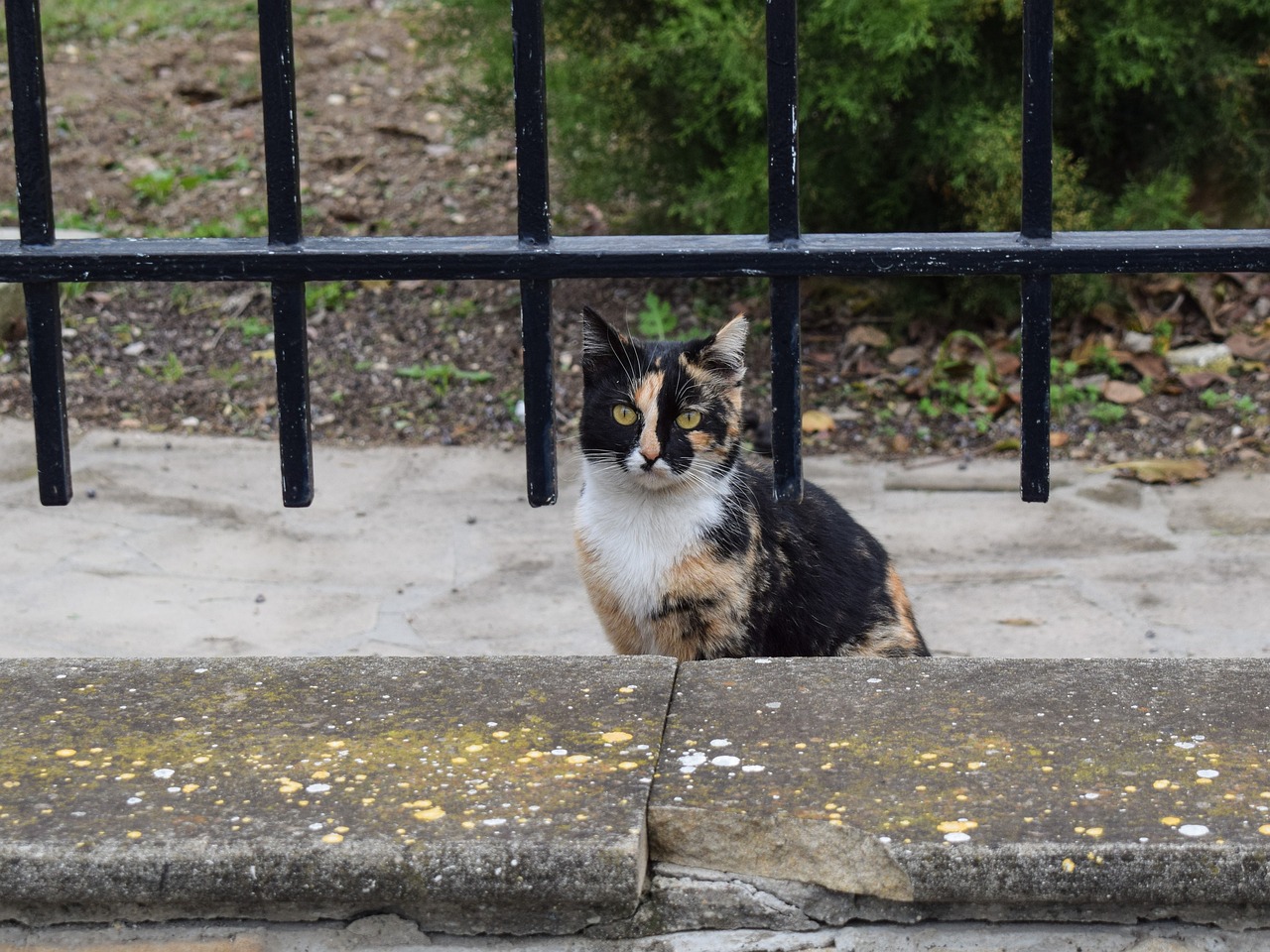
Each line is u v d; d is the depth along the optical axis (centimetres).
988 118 809
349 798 275
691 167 888
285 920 268
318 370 873
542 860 258
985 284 862
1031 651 554
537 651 560
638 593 476
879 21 766
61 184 1015
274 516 702
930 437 802
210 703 314
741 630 476
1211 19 800
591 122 873
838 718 302
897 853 256
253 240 313
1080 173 805
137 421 816
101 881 259
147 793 277
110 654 547
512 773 283
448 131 1077
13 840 261
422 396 852
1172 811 263
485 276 307
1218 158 885
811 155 835
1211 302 888
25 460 753
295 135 307
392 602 607
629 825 264
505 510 715
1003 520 695
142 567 636
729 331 477
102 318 913
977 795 270
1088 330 889
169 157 1057
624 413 466
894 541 673
